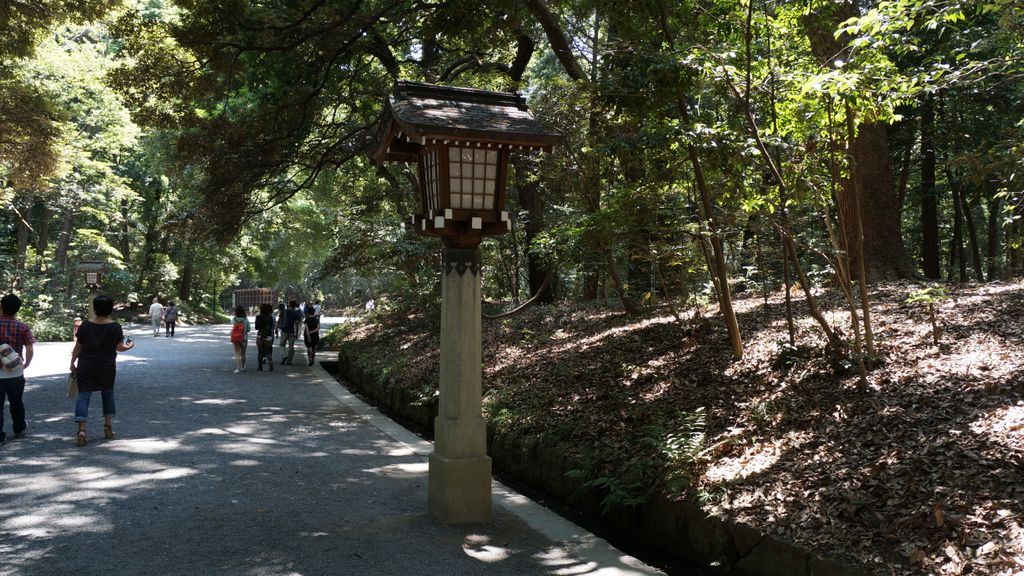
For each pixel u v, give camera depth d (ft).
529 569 15.34
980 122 51.21
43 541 16.19
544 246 37.83
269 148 53.06
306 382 48.08
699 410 21.24
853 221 34.50
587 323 42.01
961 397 18.04
